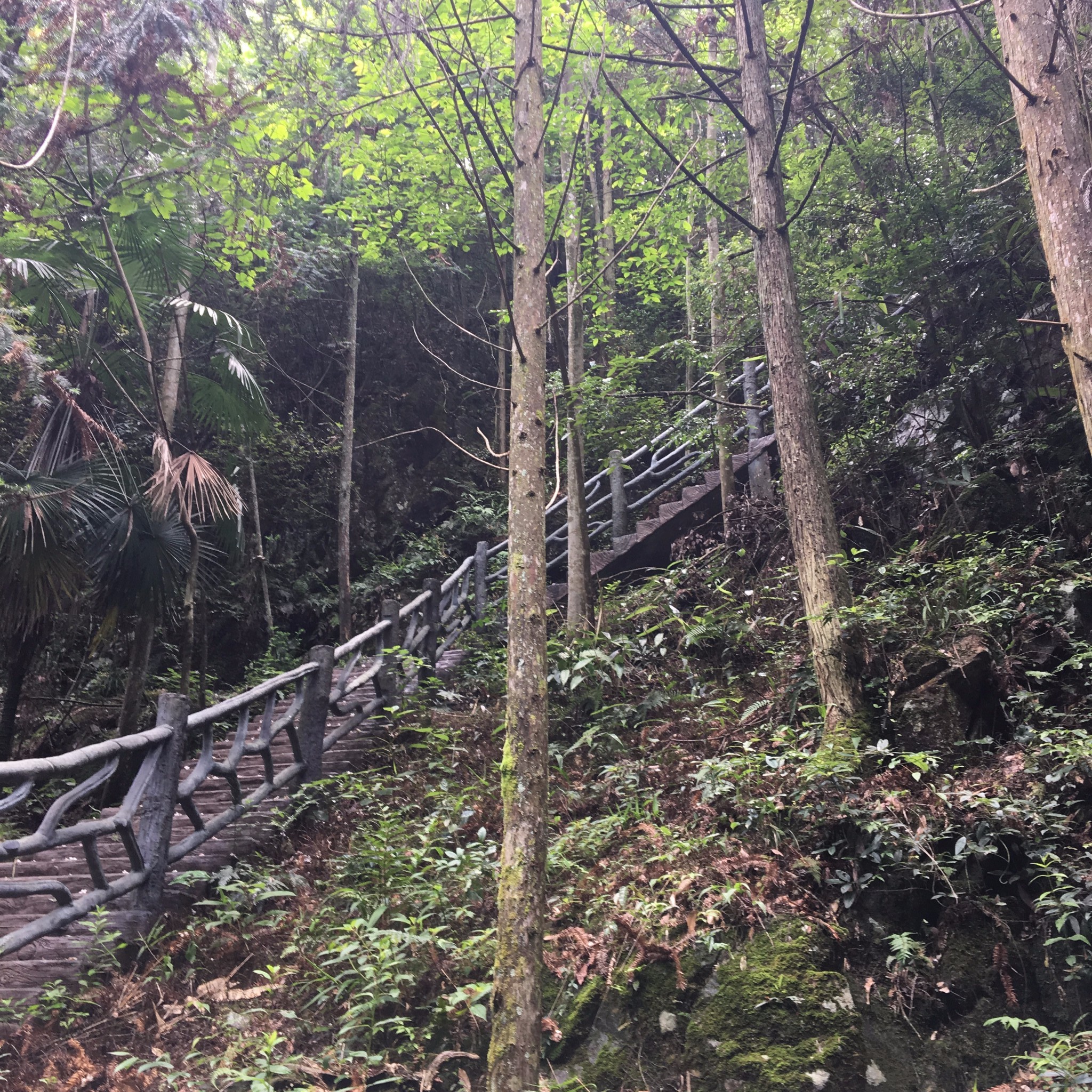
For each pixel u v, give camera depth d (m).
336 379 13.62
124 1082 3.18
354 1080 3.00
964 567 5.00
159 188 5.88
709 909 3.25
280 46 6.13
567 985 3.24
